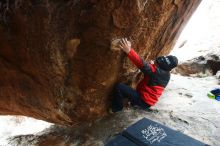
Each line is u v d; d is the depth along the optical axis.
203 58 5.82
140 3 2.62
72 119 3.69
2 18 2.74
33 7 2.59
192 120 3.76
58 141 4.00
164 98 4.32
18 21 2.72
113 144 3.34
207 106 4.04
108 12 2.57
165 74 3.51
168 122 3.77
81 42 2.80
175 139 3.29
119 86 3.55
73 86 3.20
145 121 3.63
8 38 2.87
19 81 3.31
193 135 3.51
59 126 4.35
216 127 3.61
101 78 3.17
